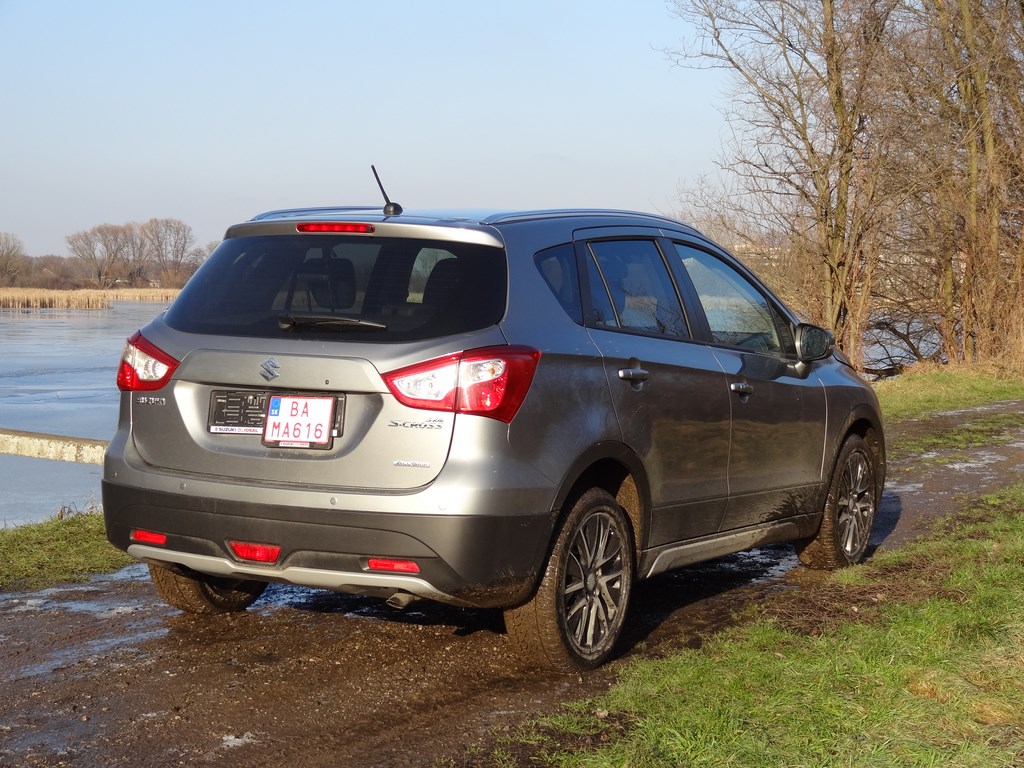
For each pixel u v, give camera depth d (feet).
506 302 13.00
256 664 13.92
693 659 13.69
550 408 13.00
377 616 16.24
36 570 18.74
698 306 16.56
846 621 15.66
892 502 26.96
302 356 12.63
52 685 13.05
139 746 11.22
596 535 13.97
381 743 11.33
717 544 16.52
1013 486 28.66
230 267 13.93
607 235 15.29
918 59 66.03
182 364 13.24
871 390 20.68
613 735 11.42
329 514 12.30
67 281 646.33
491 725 11.82
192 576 14.99
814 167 63.72
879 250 67.67
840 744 10.79
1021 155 67.51
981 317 68.03
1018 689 12.32
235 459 12.82
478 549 12.23
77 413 79.82
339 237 13.56
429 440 12.26
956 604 15.90
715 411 15.99
